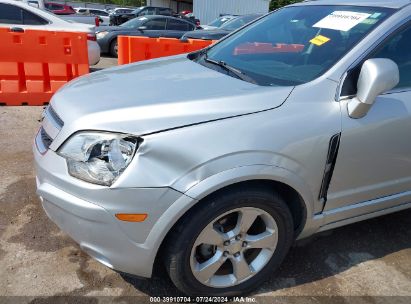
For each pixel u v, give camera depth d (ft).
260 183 6.68
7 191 10.53
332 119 6.89
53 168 6.41
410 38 7.96
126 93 7.05
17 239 8.68
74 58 19.17
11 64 18.07
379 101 7.47
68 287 7.47
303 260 8.71
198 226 6.32
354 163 7.39
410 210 11.09
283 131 6.51
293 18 9.65
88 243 6.36
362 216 8.49
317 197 7.33
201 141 6.07
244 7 82.38
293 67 7.93
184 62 9.53
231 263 7.28
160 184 5.91
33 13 23.36
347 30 8.07
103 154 6.01
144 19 37.01
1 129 15.10
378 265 8.74
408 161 8.20
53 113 7.23
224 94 6.75
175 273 6.63
